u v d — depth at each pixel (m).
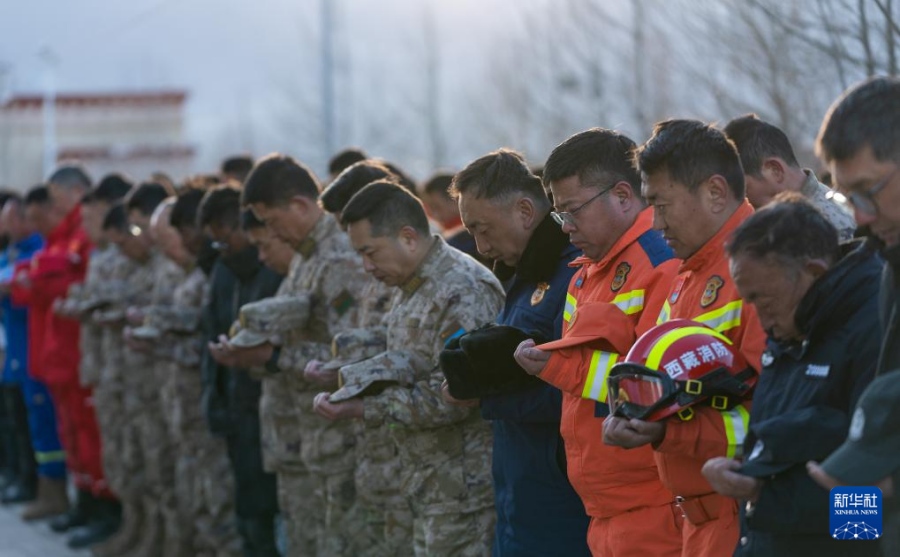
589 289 3.56
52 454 8.87
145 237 7.31
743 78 6.39
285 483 5.39
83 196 8.14
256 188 5.06
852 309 2.53
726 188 3.01
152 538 7.13
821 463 2.46
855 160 2.40
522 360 3.35
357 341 4.52
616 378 2.92
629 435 2.88
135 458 7.23
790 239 2.56
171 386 6.49
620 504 3.36
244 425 5.77
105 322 7.14
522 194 3.82
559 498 3.72
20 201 9.40
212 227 5.73
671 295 3.17
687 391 2.83
